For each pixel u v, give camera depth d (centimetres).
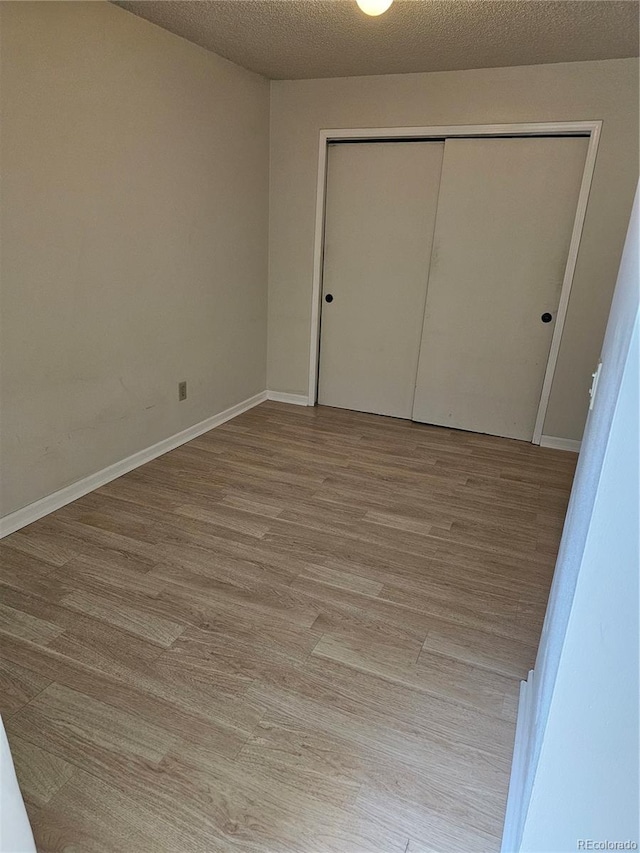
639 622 76
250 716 160
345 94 368
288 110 385
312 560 237
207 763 145
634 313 73
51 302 247
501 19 252
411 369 416
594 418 126
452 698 169
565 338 358
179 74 298
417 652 187
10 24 208
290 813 134
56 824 129
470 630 199
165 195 305
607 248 334
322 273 420
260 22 267
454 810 136
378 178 385
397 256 396
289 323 436
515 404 387
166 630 192
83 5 236
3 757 89
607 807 87
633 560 74
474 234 367
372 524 268
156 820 131
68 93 237
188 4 249
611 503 74
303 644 189
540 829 94
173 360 337
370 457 350
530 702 149
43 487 261
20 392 241
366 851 126
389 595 216
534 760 101
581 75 313
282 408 442
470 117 343
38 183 231
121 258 282
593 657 80
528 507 291
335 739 154
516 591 221
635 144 313
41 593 208
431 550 248
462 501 296
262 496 292
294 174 398
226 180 356
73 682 169
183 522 262
